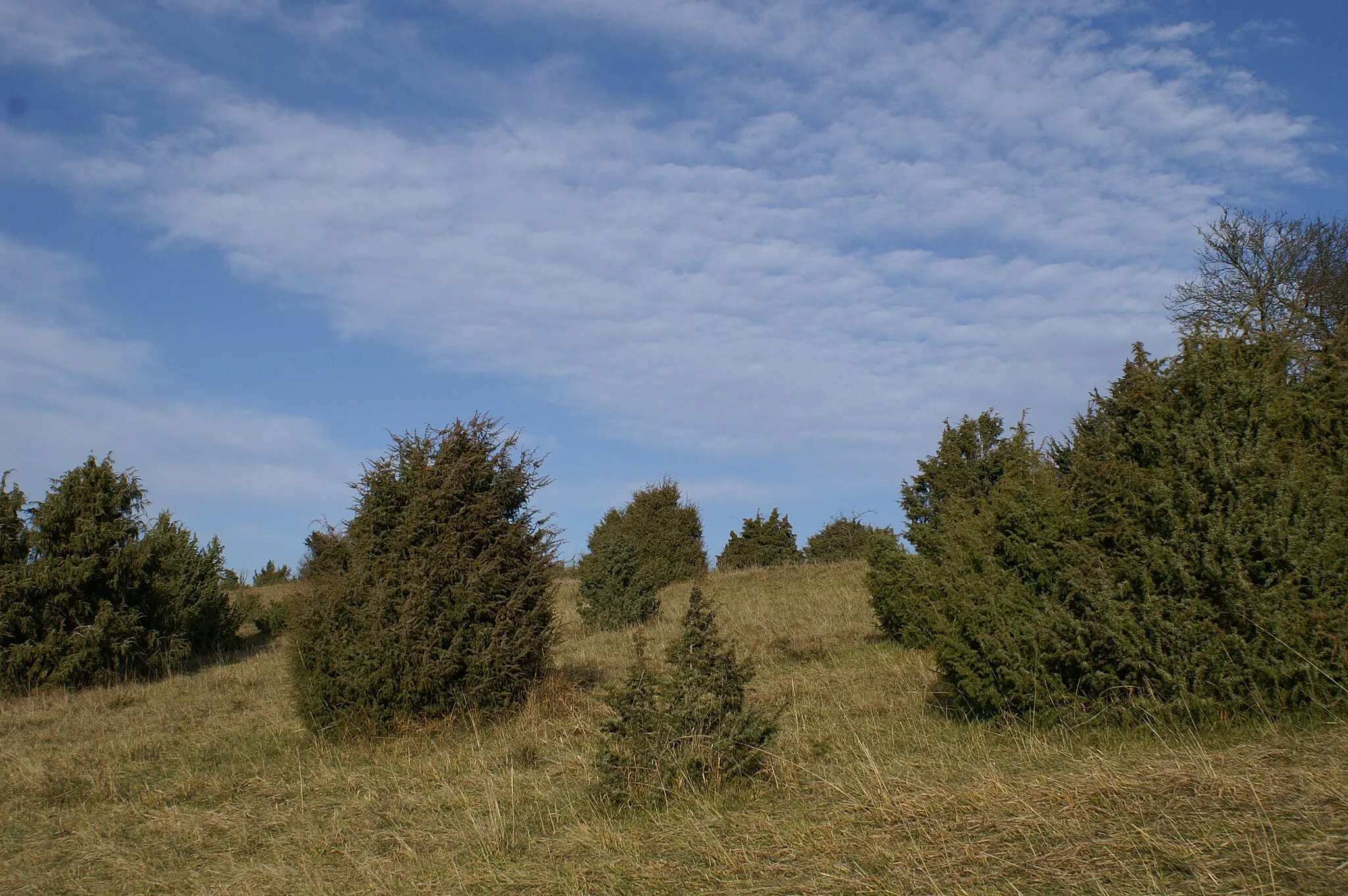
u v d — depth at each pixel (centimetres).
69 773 922
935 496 1736
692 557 2983
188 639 1947
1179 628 639
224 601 2173
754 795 633
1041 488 791
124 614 1689
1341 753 509
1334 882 369
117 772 930
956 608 773
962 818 511
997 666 740
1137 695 664
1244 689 617
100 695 1499
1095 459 789
